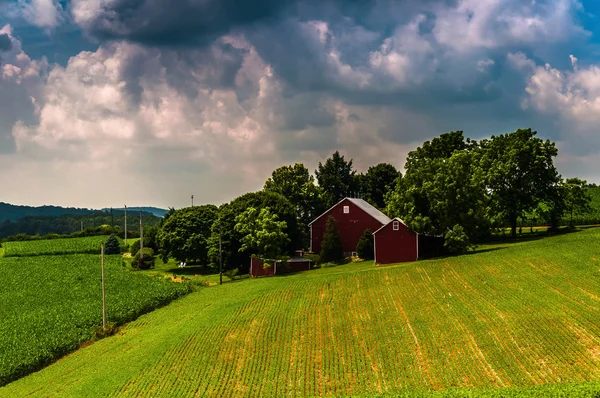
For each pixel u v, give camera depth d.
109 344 46.09
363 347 37.38
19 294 65.00
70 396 33.97
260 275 76.06
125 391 33.81
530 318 37.59
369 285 52.31
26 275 77.38
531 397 24.50
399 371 33.09
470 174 68.81
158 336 45.19
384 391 30.78
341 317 43.97
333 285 54.34
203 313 50.81
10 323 52.00
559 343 33.50
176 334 44.38
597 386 25.34
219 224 78.25
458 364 32.94
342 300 48.66
